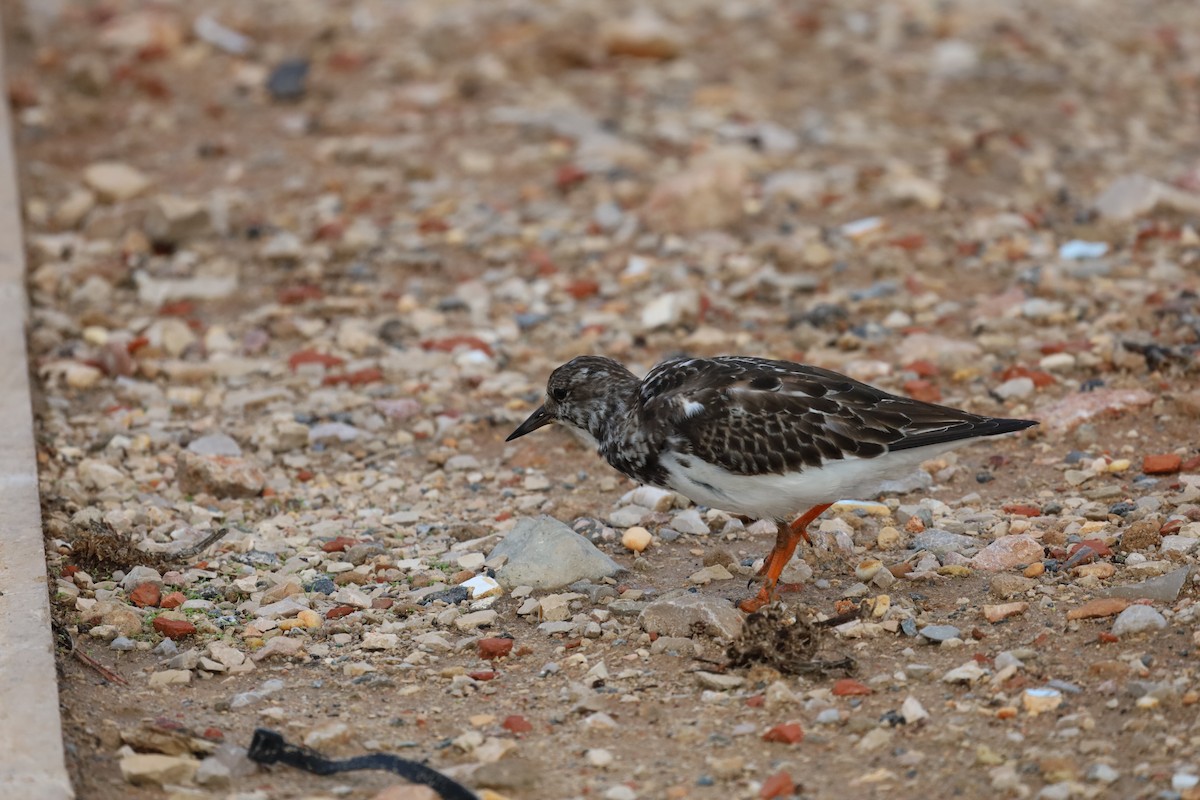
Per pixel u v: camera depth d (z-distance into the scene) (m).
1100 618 9.23
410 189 19.36
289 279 16.80
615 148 20.23
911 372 13.73
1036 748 7.91
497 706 8.82
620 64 24.58
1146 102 23.02
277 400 13.91
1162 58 25.64
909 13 27.38
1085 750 7.83
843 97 22.81
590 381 10.52
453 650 9.56
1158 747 7.79
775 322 15.29
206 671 9.27
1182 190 18.62
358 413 13.63
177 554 10.82
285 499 12.03
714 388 9.60
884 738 8.10
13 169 18.66
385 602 10.21
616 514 11.45
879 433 9.38
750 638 9.05
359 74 24.12
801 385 9.55
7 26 26.00
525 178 19.69
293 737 8.40
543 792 7.78
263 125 22.08
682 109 22.14
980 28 26.38
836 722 8.35
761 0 28.30
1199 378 13.11
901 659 9.07
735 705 8.65
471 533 11.34
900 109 22.25
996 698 8.45
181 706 8.80
